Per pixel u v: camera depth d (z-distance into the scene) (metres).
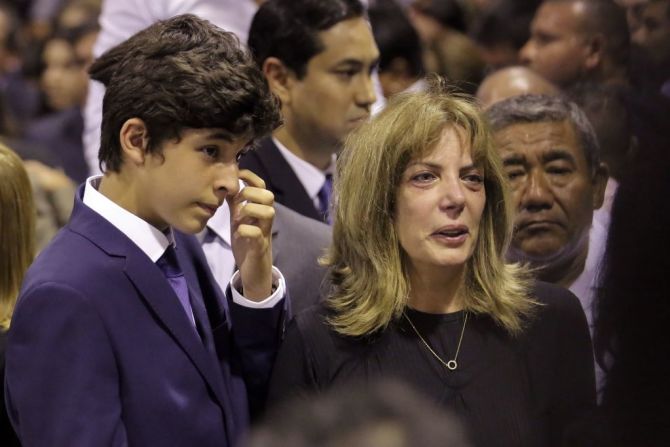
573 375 4.29
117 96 3.80
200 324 4.06
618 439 3.82
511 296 4.28
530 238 5.27
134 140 3.79
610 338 4.16
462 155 4.14
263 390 4.21
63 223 7.20
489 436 4.04
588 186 5.28
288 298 4.50
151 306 3.81
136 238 3.89
